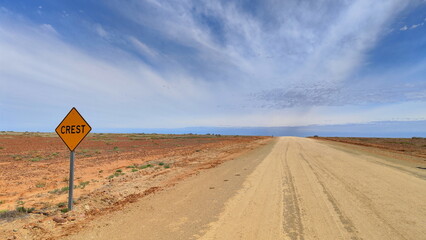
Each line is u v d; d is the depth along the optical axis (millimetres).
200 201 6652
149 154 21125
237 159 16344
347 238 4195
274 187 8109
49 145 30375
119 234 4543
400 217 5121
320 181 8828
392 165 12578
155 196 7328
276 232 4520
